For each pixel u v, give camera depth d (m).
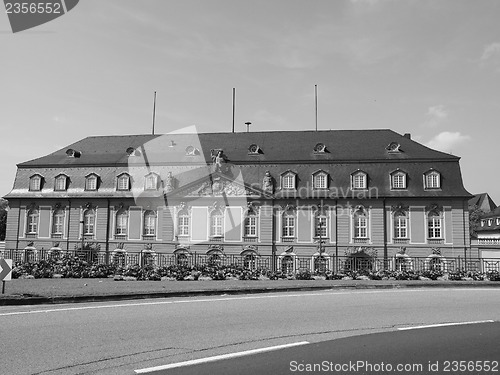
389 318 10.98
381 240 43.81
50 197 49.06
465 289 17.73
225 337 8.81
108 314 10.99
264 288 16.59
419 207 43.97
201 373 6.57
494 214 87.44
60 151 53.78
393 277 23.53
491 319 10.98
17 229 49.47
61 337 8.60
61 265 23.06
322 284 18.14
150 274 21.03
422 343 8.42
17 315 10.70
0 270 13.69
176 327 9.64
